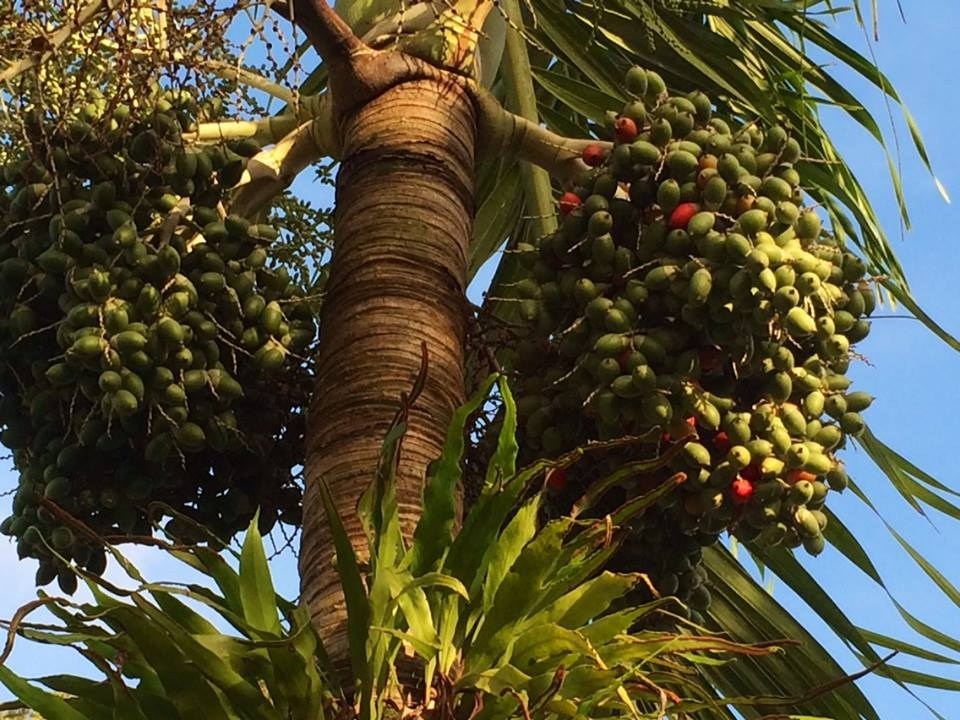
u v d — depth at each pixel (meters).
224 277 3.14
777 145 3.24
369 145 3.14
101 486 3.18
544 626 2.23
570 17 4.50
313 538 2.57
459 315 2.96
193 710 2.20
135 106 3.20
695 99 3.35
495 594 2.29
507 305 4.52
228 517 3.30
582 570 2.38
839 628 3.94
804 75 4.48
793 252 3.12
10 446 3.31
